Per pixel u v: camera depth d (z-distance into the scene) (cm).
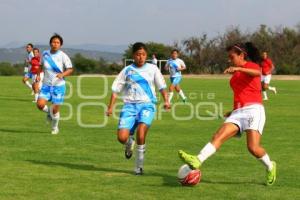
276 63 8088
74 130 1680
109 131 1666
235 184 974
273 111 2416
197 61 8512
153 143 1450
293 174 1069
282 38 8388
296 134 1658
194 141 1494
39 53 2864
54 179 991
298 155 1290
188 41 8512
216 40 8506
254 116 942
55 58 1559
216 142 933
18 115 2106
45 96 1573
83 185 947
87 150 1314
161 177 1020
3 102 2725
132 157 1222
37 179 989
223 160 1205
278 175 1059
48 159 1190
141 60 1052
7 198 852
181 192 907
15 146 1357
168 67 2834
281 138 1570
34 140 1460
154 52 8338
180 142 1473
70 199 852
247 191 923
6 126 1758
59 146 1369
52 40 1554
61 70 1563
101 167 1112
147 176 1029
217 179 1012
